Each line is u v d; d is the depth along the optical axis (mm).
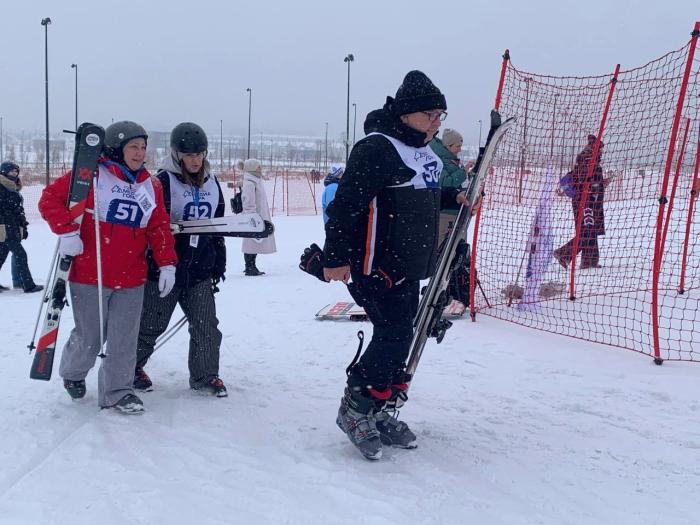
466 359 5020
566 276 7922
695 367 4773
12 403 3994
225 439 3467
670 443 3477
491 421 3809
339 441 3486
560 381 4520
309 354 5258
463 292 6461
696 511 2732
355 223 3064
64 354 3969
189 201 4074
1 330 6102
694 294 7180
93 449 3273
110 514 2629
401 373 3432
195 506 2717
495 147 3398
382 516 2639
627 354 5121
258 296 7816
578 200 7973
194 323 4191
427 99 3037
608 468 3172
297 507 2723
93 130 3578
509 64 6020
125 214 3695
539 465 3203
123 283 3758
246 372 4785
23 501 2729
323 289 8258
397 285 3203
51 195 3633
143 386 4289
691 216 7637
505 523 2623
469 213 3361
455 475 3070
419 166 3125
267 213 9727
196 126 4047
